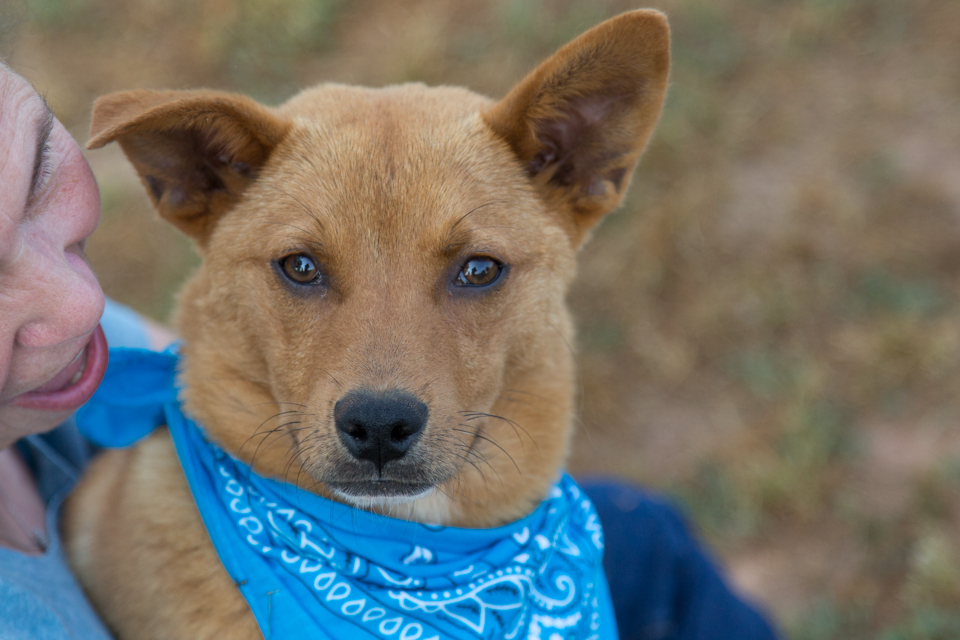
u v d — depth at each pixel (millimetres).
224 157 854
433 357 824
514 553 840
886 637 1076
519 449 863
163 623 821
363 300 825
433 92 896
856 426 1274
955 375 1302
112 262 1547
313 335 831
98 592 842
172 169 852
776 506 1209
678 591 937
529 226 861
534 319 863
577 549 859
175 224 862
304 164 845
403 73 1759
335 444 814
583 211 888
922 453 1228
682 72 1689
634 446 1316
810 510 1196
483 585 823
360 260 828
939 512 1159
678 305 1442
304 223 831
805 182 1533
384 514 841
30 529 825
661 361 1395
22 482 840
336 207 831
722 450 1283
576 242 890
